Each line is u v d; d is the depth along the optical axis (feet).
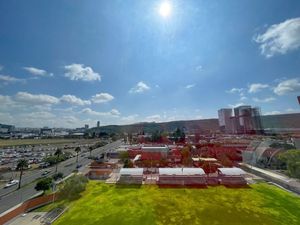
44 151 418.72
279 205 118.21
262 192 140.97
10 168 246.47
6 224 101.81
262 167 215.31
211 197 131.64
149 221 100.12
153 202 123.65
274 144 250.78
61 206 121.49
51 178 156.76
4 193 153.99
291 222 98.63
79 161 295.48
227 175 165.07
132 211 111.34
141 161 232.12
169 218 102.94
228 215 105.60
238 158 258.98
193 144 325.83
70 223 99.71
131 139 516.32
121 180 167.94
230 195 135.03
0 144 537.24
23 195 148.56
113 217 104.63
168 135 503.61
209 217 103.60
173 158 251.60
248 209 112.78
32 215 111.34
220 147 283.59
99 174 194.18
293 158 179.52
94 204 122.31
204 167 197.16
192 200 126.52
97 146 460.55
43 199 128.98
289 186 147.95
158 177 178.81
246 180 171.32
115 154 315.99
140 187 154.81
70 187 136.98
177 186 155.84
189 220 100.78
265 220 100.32
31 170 240.53
